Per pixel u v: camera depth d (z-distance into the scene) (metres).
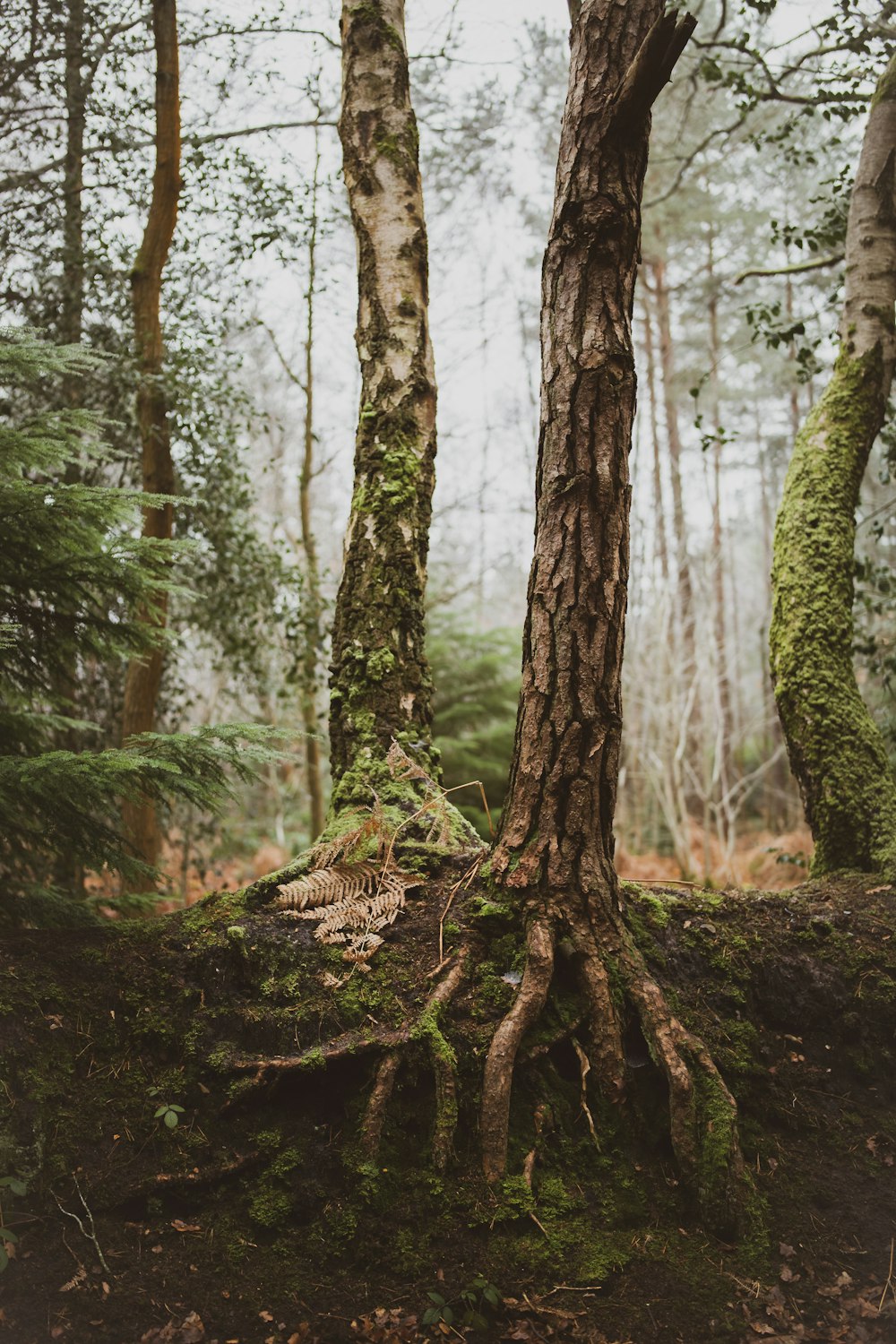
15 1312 2.18
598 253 3.02
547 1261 2.43
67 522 3.58
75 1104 2.63
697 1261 2.49
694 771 15.55
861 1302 2.40
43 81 6.81
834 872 4.16
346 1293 2.35
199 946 3.00
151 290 6.54
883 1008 3.26
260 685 8.05
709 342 19.53
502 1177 2.58
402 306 4.33
